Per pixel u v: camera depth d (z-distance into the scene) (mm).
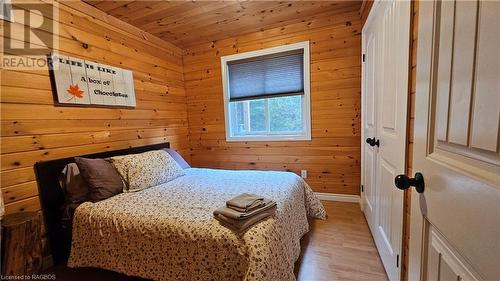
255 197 1493
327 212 2645
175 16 2609
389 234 1526
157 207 1634
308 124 3010
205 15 2629
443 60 583
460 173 498
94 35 2320
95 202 1804
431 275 657
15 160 1712
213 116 3555
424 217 684
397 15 1347
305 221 2146
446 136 568
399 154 1292
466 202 479
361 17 2637
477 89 449
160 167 2328
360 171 2842
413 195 765
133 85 2746
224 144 3533
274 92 3158
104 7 2336
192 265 1308
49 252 1859
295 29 2949
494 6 408
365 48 2426
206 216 1439
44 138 1894
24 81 1773
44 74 1898
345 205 2844
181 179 2422
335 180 2988
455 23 527
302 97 3070
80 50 2186
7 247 1391
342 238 2088
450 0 549
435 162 615
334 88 2855
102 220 1578
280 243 1349
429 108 652
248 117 3447
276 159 3256
